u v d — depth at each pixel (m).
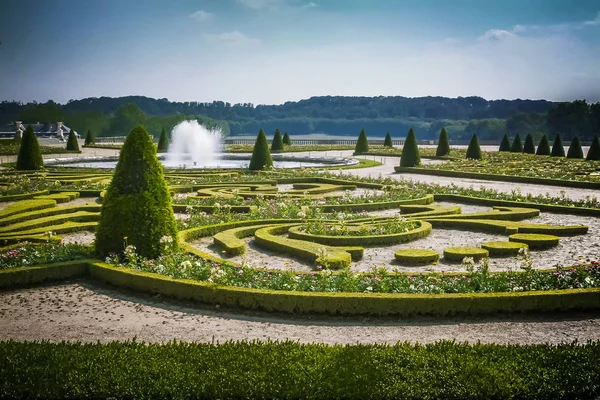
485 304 10.41
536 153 56.16
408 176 35.00
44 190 23.91
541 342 9.16
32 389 6.64
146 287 11.51
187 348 7.70
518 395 6.86
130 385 6.71
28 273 11.94
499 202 22.25
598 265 11.90
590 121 100.31
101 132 109.06
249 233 16.81
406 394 6.69
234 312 10.55
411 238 16.30
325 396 6.60
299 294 10.45
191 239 16.09
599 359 7.55
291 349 7.71
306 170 33.88
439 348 7.88
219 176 30.06
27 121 105.88
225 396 6.59
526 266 11.54
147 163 13.02
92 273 12.41
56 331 9.53
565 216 20.30
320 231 16.14
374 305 10.34
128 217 12.70
